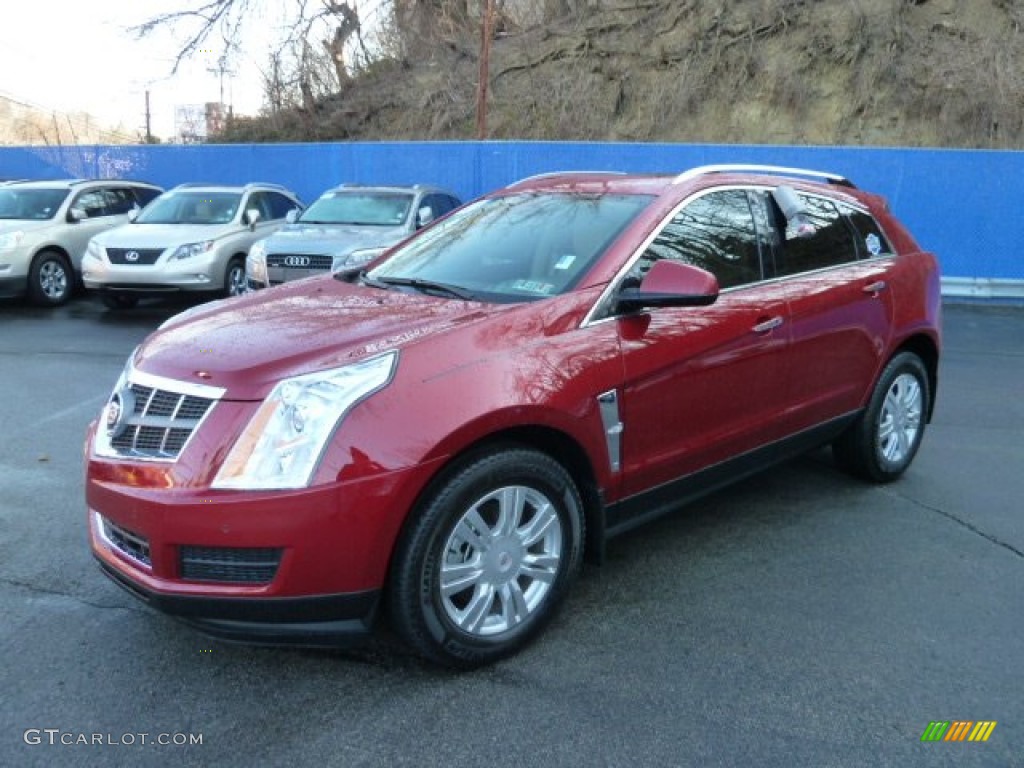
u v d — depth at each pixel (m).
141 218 12.62
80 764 2.80
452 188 16.62
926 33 19.64
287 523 2.90
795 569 4.27
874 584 4.12
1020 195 13.48
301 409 2.98
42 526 4.63
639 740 2.95
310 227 11.31
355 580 3.00
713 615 3.80
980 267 13.75
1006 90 18.19
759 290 4.42
